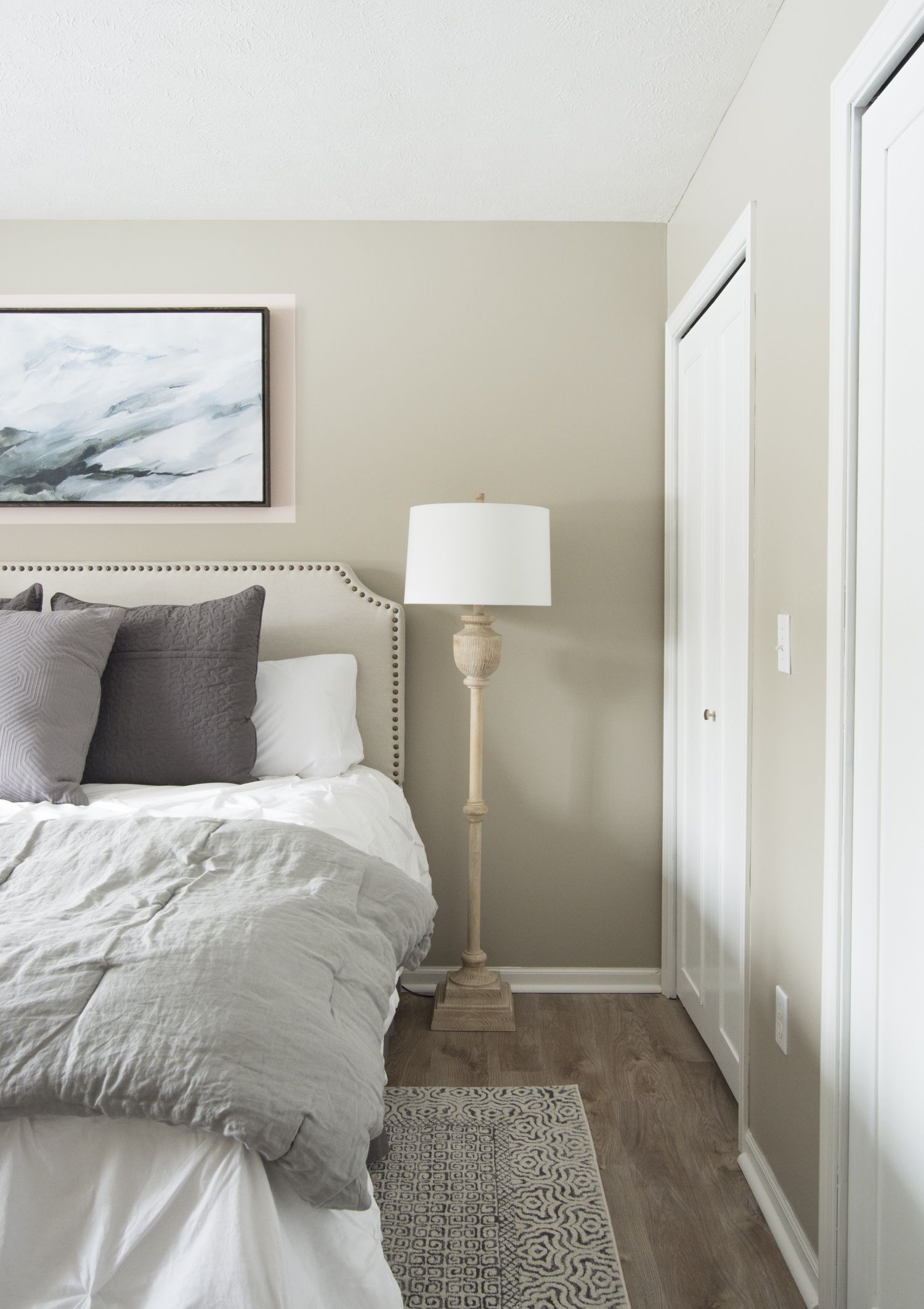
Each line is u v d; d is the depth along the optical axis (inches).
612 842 112.7
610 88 81.8
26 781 80.4
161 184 101.7
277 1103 39.6
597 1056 95.2
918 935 48.0
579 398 110.7
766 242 72.2
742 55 76.2
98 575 108.7
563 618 111.5
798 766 64.6
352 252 110.6
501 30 73.5
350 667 105.3
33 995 42.2
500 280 110.7
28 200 105.6
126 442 110.7
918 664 47.8
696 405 98.4
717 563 89.9
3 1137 40.1
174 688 89.8
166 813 77.0
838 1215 56.7
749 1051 76.1
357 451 111.3
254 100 84.4
